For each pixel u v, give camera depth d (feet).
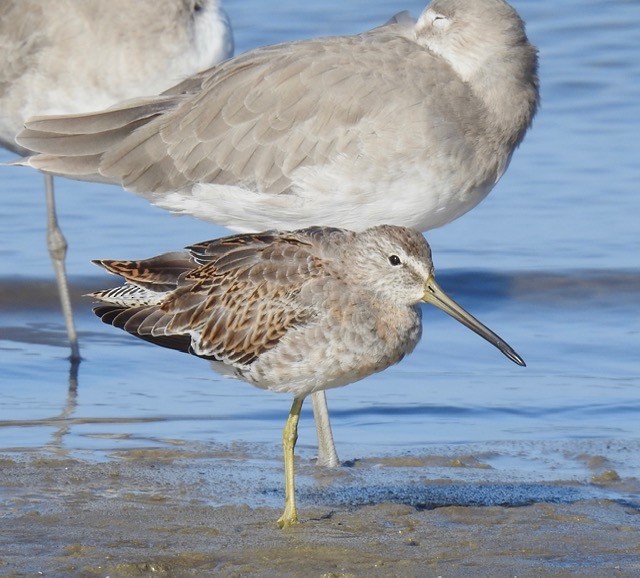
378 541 37.70
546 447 47.11
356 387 54.08
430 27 47.09
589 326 61.41
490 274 66.18
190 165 47.09
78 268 65.77
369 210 46.19
